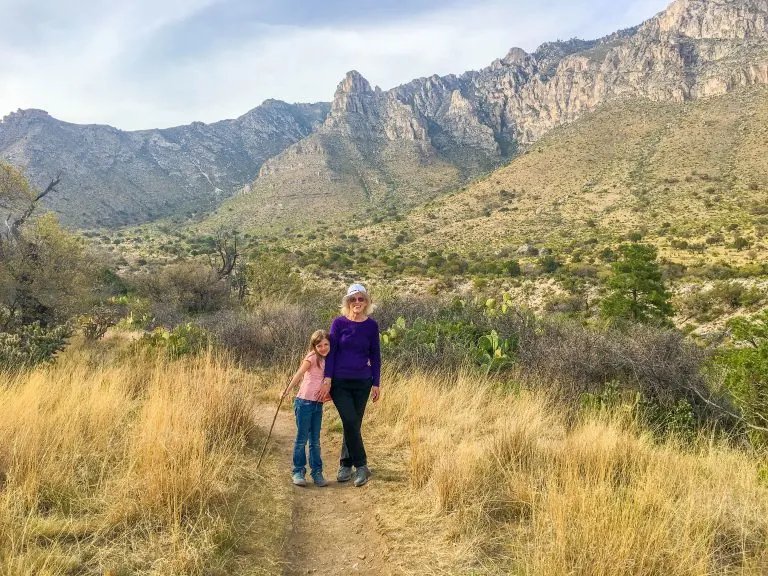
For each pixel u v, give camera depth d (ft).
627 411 20.61
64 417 16.70
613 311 100.48
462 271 225.35
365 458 15.92
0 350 31.91
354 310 15.93
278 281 81.61
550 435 19.25
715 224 288.71
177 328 40.93
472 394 23.93
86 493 12.86
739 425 21.12
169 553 10.40
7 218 70.13
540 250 281.13
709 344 47.60
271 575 10.46
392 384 26.35
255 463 16.80
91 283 77.25
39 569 9.46
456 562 10.92
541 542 10.99
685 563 10.01
